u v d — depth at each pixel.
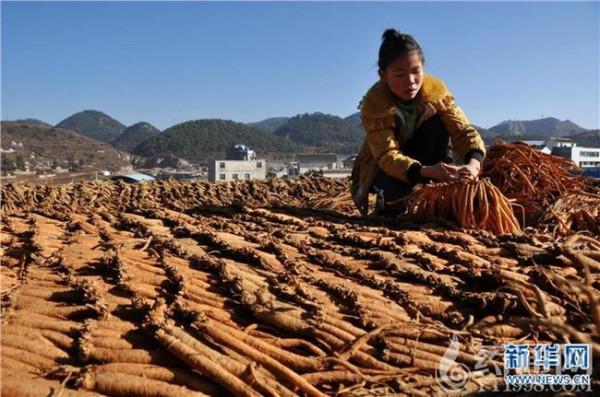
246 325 2.87
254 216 5.34
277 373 2.50
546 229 5.04
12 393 2.26
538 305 2.93
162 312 2.72
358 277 3.44
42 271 3.29
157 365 2.46
